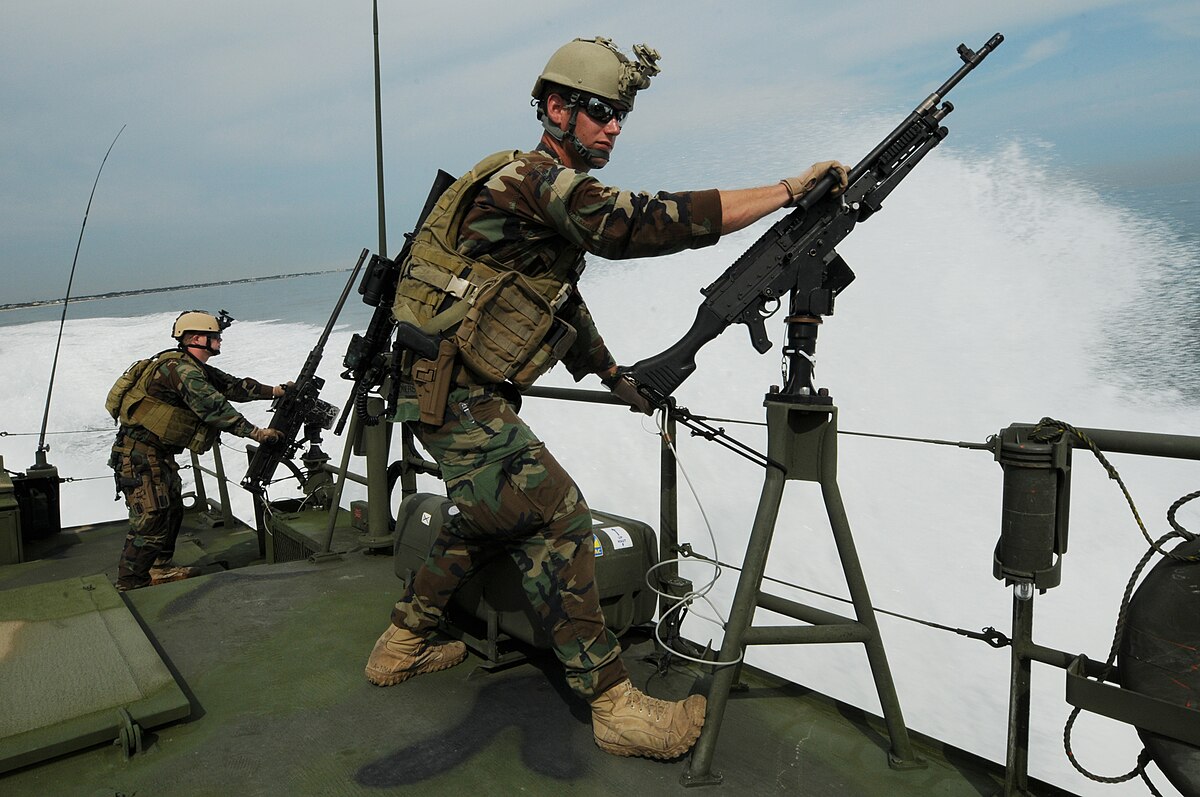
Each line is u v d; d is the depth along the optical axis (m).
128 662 2.54
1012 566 1.87
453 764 2.14
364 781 2.07
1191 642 1.66
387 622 3.14
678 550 2.81
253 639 2.99
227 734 2.30
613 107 2.08
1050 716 7.08
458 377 2.11
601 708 2.17
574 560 2.14
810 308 1.97
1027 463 1.83
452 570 2.49
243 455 16.16
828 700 2.55
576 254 2.17
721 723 2.20
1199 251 15.70
